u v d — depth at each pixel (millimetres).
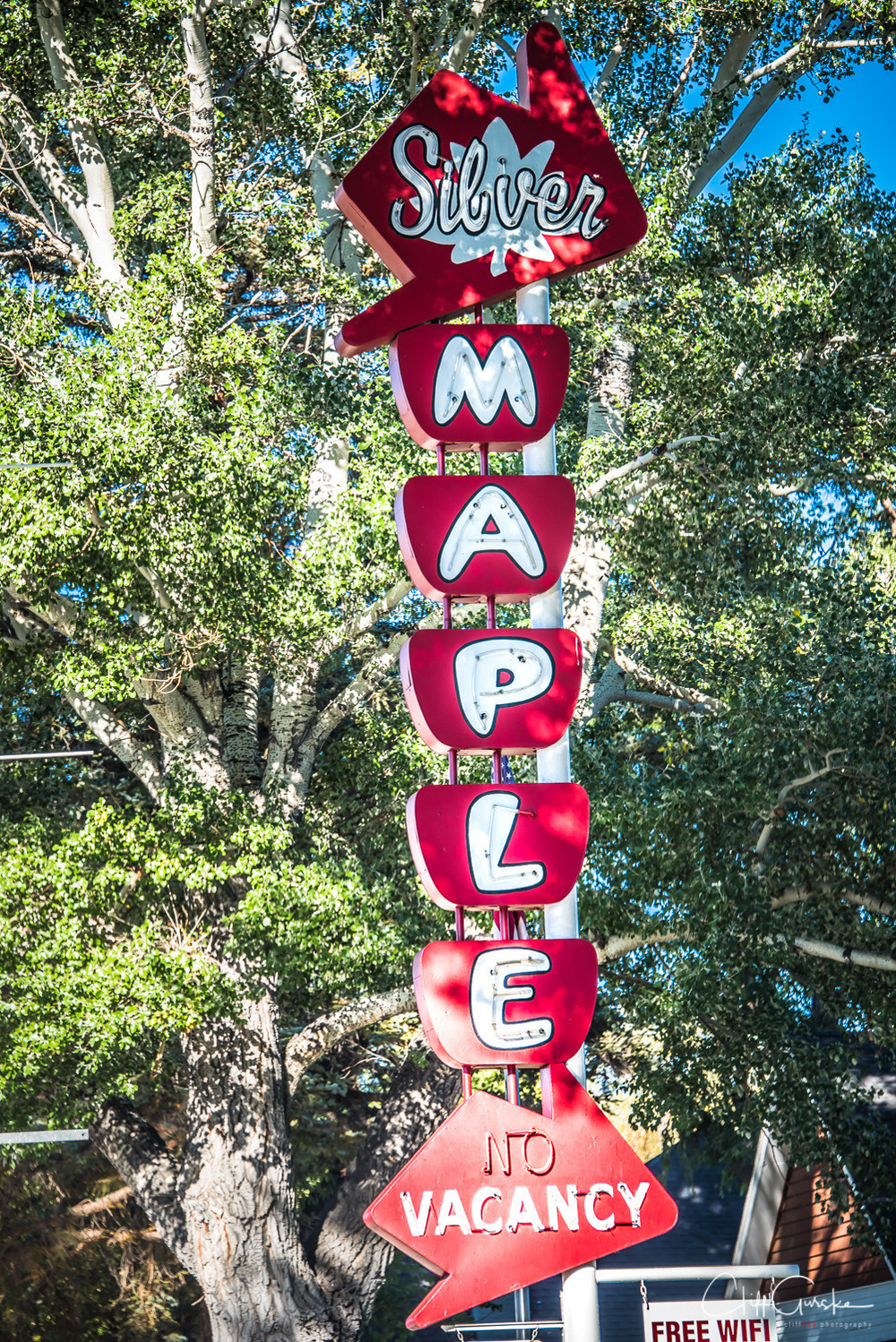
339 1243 17688
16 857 14820
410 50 18828
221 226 18938
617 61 20188
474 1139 8422
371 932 15352
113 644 15148
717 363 16281
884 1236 15461
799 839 14289
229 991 14867
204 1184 16922
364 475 15805
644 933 14680
